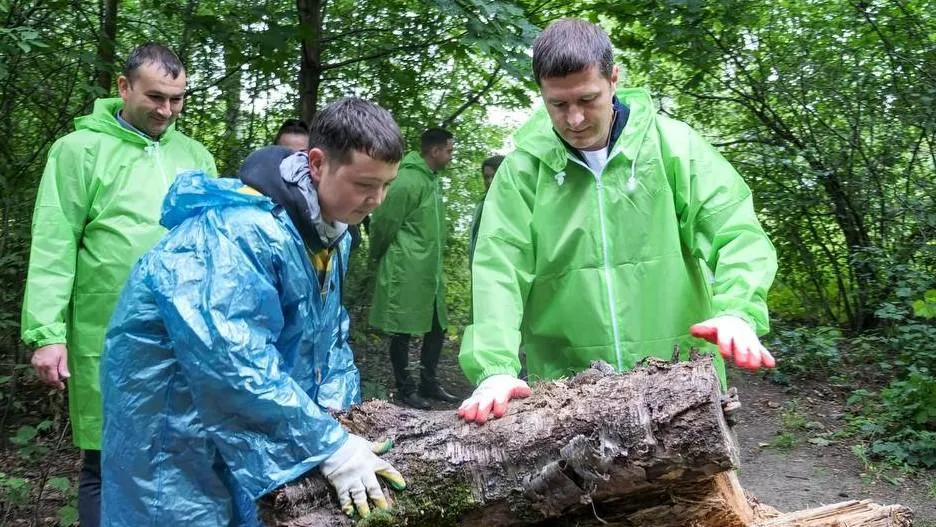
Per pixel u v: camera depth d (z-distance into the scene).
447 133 5.66
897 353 6.48
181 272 1.79
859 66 7.33
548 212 2.34
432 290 5.63
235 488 1.98
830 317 7.87
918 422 4.93
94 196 3.04
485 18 4.55
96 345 3.03
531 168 2.38
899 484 4.42
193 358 1.73
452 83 6.86
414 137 6.50
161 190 3.12
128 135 3.11
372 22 6.40
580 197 2.33
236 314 1.75
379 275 5.60
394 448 1.88
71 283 2.98
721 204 2.25
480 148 7.46
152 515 1.91
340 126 1.84
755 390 6.13
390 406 2.03
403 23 6.23
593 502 1.85
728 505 1.83
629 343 2.33
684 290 2.33
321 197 1.93
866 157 7.38
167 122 3.17
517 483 1.82
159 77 3.05
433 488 1.82
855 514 1.98
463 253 7.19
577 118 2.12
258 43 5.07
